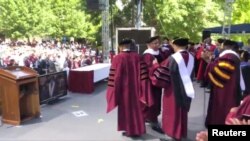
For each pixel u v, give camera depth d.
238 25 17.48
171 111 5.65
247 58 8.07
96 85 11.73
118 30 15.26
